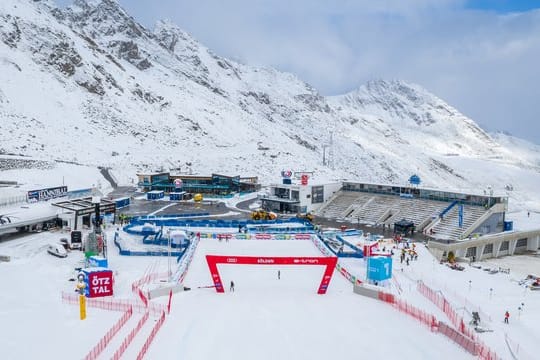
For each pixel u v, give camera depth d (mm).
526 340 39062
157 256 66125
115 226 84188
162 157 188625
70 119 199875
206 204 114938
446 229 85562
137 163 174875
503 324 43438
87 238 63062
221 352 35438
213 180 135875
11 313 41844
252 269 60812
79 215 78500
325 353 35719
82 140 187500
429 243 76625
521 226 93062
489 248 82812
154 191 127000
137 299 47344
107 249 69062
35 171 136875
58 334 37375
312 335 39125
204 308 45469
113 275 52500
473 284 59250
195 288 52594
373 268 54250
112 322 40406
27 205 83438
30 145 165750
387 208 98312
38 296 47344
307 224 88375
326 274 51312
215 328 40125
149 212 101438
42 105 198750
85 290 48281
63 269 57500
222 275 57938
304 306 46781
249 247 72000
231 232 80750
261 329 40219
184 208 108312
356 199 105812
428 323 41781
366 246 67125
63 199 95500
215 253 68062
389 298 48250
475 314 42438
